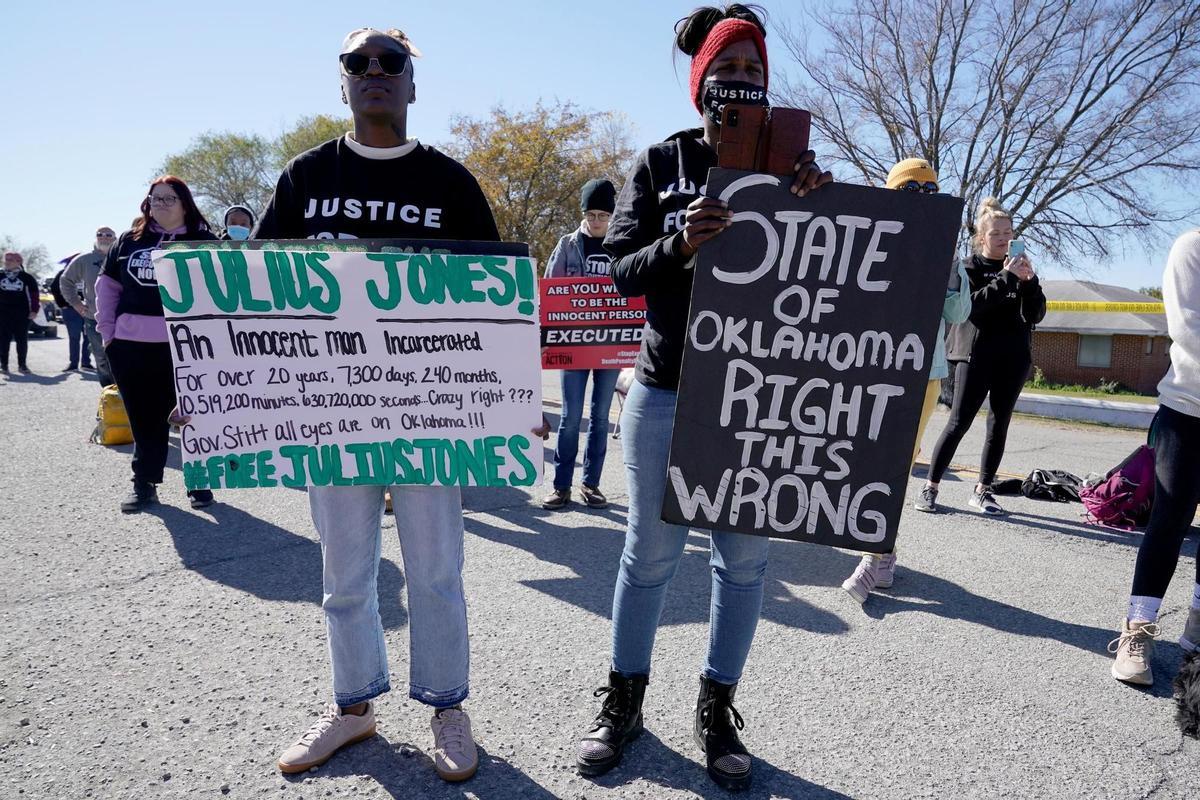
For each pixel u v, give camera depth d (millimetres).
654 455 2156
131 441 6973
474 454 2211
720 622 2219
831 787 2207
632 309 4977
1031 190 20781
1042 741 2471
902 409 2016
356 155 2246
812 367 2012
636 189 2205
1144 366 28406
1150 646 2908
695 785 2197
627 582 2244
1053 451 8641
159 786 2121
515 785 2170
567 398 5082
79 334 13430
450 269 2154
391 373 2182
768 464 2043
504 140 36938
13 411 8602
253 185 53969
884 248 1968
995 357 4969
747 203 1961
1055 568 4219
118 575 3713
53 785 2111
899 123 21453
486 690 2688
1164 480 2930
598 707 2594
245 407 2170
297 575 3750
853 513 2049
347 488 2219
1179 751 2434
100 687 2646
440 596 2244
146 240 4703
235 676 2742
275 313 2148
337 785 2150
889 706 2664
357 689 2287
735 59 2059
